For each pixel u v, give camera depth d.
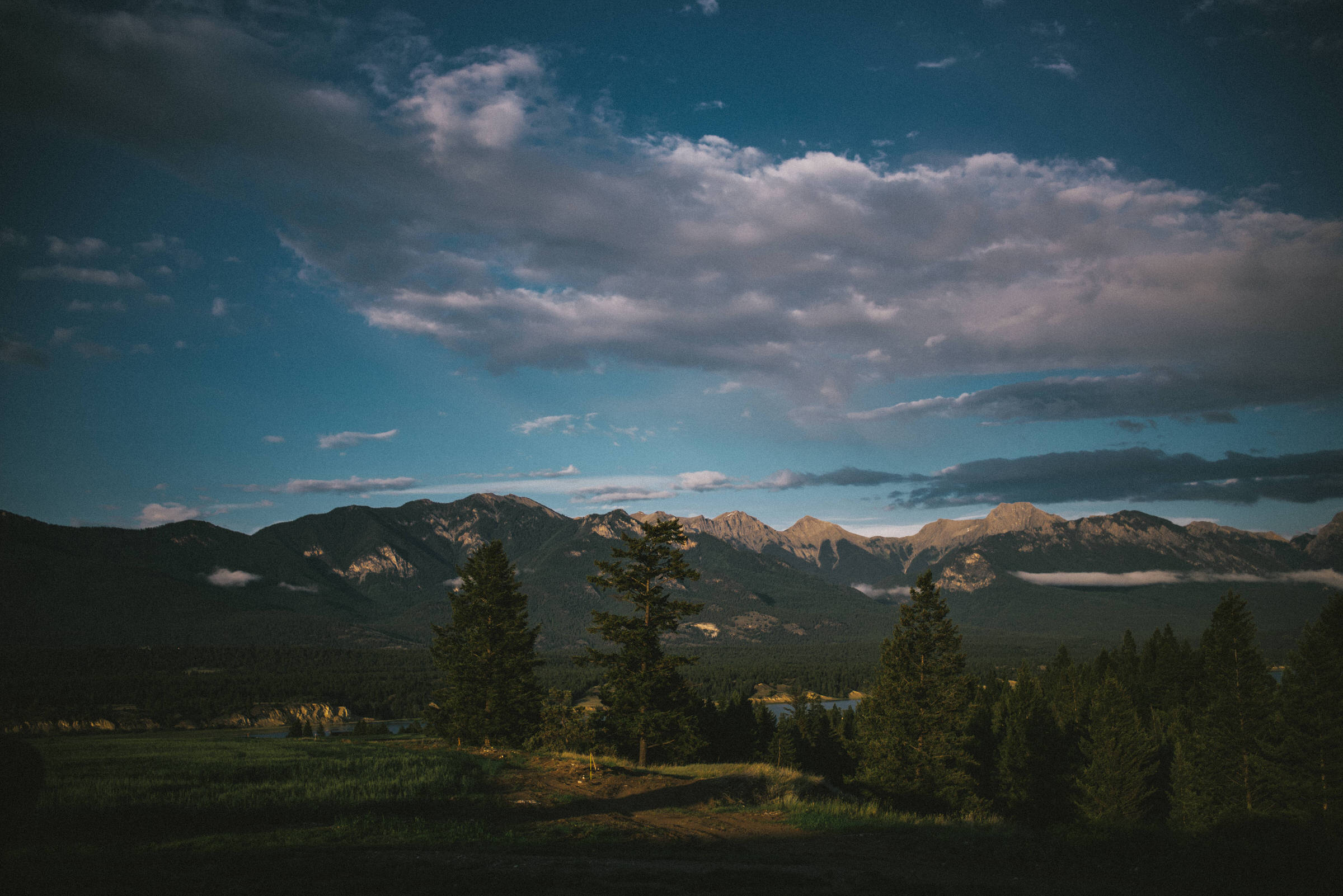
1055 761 61.75
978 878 18.66
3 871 16.36
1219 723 59.59
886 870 19.56
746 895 16.11
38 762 13.34
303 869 18.11
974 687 82.12
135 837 23.53
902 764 51.69
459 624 61.88
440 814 28.31
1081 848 21.88
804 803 31.84
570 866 19.19
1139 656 113.12
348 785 32.84
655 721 47.44
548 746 47.22
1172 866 19.66
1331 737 50.34
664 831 25.97
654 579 51.28
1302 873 18.80
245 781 34.25
